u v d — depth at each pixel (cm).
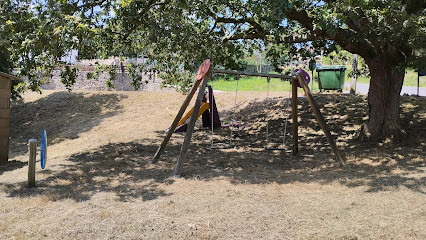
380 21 754
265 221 441
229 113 1564
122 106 1909
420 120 1033
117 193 569
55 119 1872
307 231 410
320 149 935
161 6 852
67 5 730
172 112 1755
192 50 1074
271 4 693
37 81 981
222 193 559
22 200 538
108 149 1042
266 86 2681
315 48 1028
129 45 1055
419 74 1387
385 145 887
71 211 484
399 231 400
